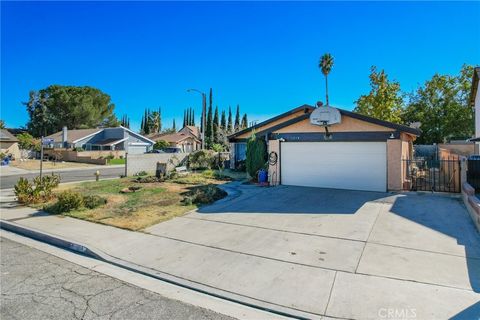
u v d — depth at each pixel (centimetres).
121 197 1108
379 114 2802
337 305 382
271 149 1362
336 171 1234
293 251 564
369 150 1171
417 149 2794
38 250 628
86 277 490
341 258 527
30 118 5822
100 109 5891
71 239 658
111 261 549
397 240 610
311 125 1274
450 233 647
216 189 1143
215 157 2264
